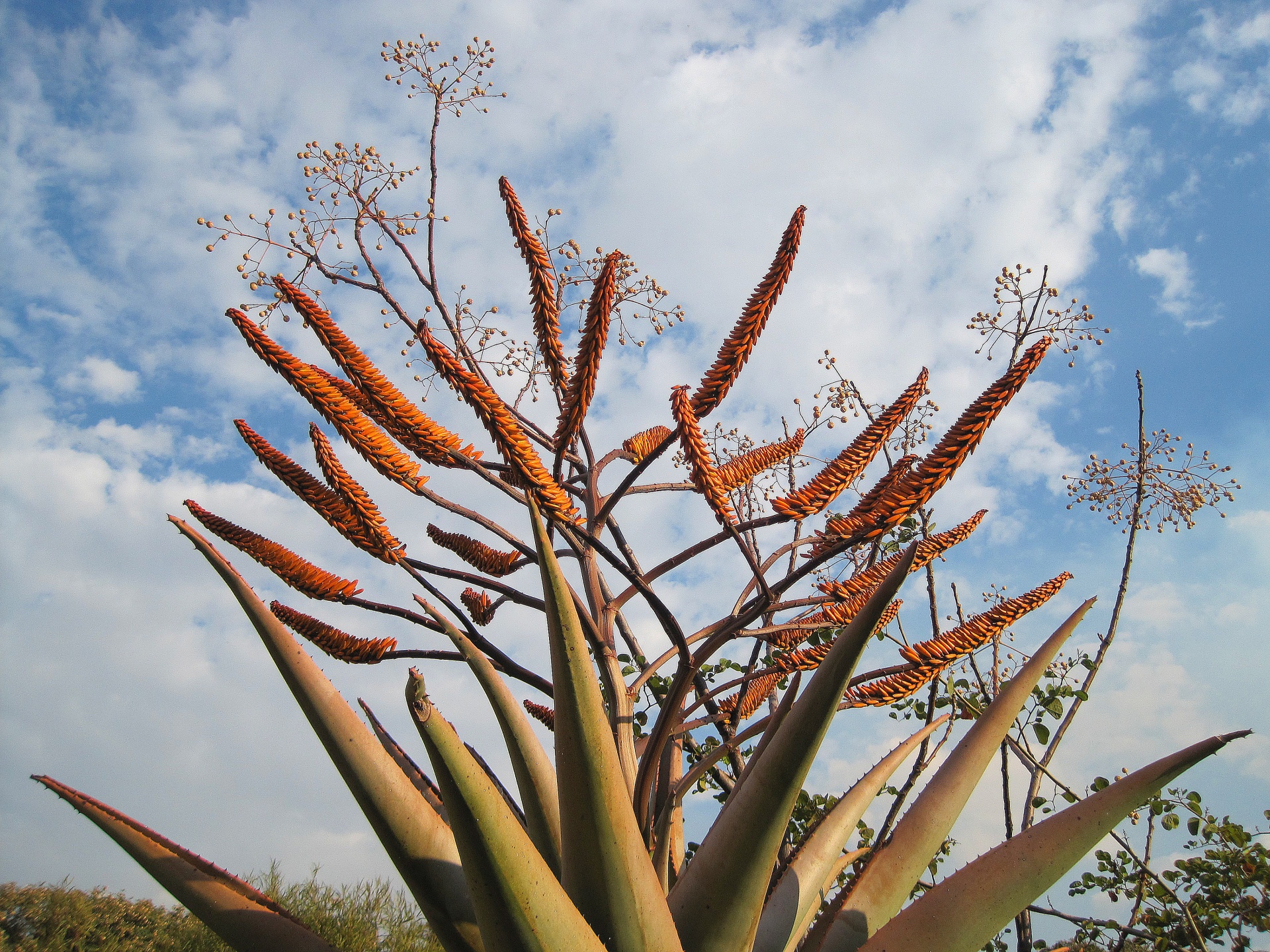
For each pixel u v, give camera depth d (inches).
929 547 169.3
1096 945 263.6
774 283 143.0
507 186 150.3
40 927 345.4
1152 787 142.1
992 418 130.3
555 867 128.6
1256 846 218.5
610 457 200.4
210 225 215.2
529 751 124.9
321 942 133.2
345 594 151.4
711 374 143.9
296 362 126.6
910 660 155.2
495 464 147.6
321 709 121.3
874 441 143.3
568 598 101.9
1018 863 141.1
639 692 160.7
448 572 151.9
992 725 162.6
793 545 200.5
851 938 145.1
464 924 122.0
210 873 139.2
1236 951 213.3
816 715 112.1
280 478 142.8
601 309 137.3
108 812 139.7
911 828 155.8
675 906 121.0
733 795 124.6
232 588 122.5
